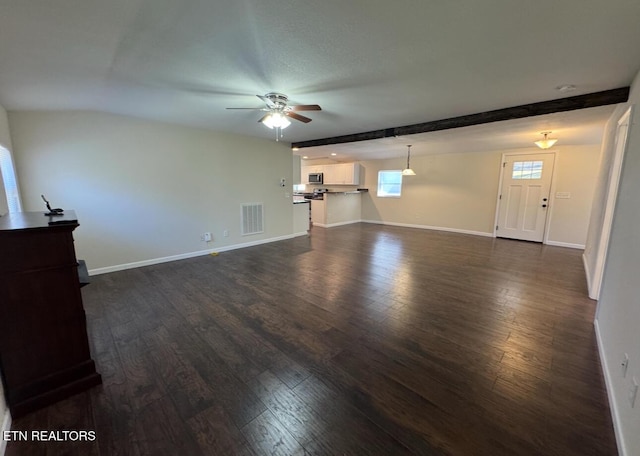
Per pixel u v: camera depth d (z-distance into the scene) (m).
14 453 1.38
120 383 1.84
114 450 1.39
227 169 5.09
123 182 3.94
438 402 1.69
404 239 6.43
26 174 3.25
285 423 1.54
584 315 2.79
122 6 1.42
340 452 1.38
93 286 3.44
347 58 2.02
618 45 1.83
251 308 2.90
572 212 5.68
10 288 1.54
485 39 1.77
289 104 3.07
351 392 1.77
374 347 2.24
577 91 2.74
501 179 6.53
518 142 5.60
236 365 2.02
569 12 1.48
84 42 1.78
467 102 3.10
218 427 1.52
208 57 2.00
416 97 2.92
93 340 2.32
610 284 2.21
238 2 1.39
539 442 1.42
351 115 3.70
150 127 4.10
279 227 6.16
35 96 2.75
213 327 2.53
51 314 1.66
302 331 2.47
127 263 4.10
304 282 3.64
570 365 2.03
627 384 1.45
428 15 1.51
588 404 1.67
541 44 1.83
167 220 4.43
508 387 1.81
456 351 2.19
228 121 4.12
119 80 2.42
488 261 4.67
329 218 8.20
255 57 2.00
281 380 1.87
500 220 6.62
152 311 2.82
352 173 8.85
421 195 7.92
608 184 3.23
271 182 5.86
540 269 4.25
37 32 1.64
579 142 5.32
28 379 1.61
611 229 2.44
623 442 1.35
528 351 2.20
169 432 1.49
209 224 4.95
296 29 1.64
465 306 2.98
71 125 3.48
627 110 2.50
